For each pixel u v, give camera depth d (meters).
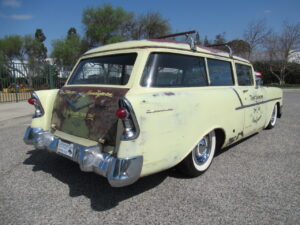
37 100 3.27
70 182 3.12
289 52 27.55
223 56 3.83
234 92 3.75
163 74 2.75
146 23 36.22
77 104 2.83
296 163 3.78
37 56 40.25
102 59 3.04
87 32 34.47
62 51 35.81
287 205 2.60
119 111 2.21
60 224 2.28
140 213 2.45
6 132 5.74
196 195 2.79
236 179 3.21
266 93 5.01
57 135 3.05
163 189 2.93
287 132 5.79
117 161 2.21
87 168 2.43
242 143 4.88
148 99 2.38
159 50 2.75
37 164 3.72
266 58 29.25
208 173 3.39
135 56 2.69
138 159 2.28
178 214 2.44
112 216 2.40
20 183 3.08
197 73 3.25
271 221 2.33
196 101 2.91
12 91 12.27
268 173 3.40
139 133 2.28
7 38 38.53
